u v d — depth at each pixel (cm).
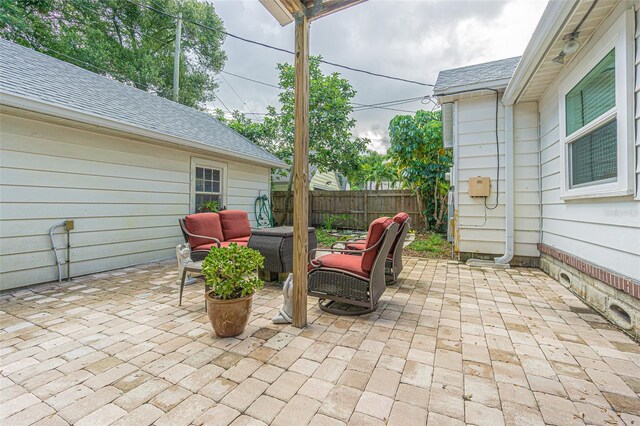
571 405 151
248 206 769
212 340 222
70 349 208
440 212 869
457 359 196
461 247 517
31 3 1023
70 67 561
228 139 730
